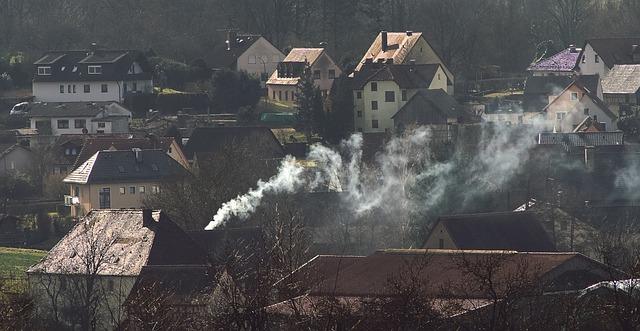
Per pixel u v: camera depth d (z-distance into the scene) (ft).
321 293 382.63
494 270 408.46
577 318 384.68
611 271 419.95
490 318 378.12
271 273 370.73
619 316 370.53
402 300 369.09
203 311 403.54
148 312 390.01
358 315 372.17
